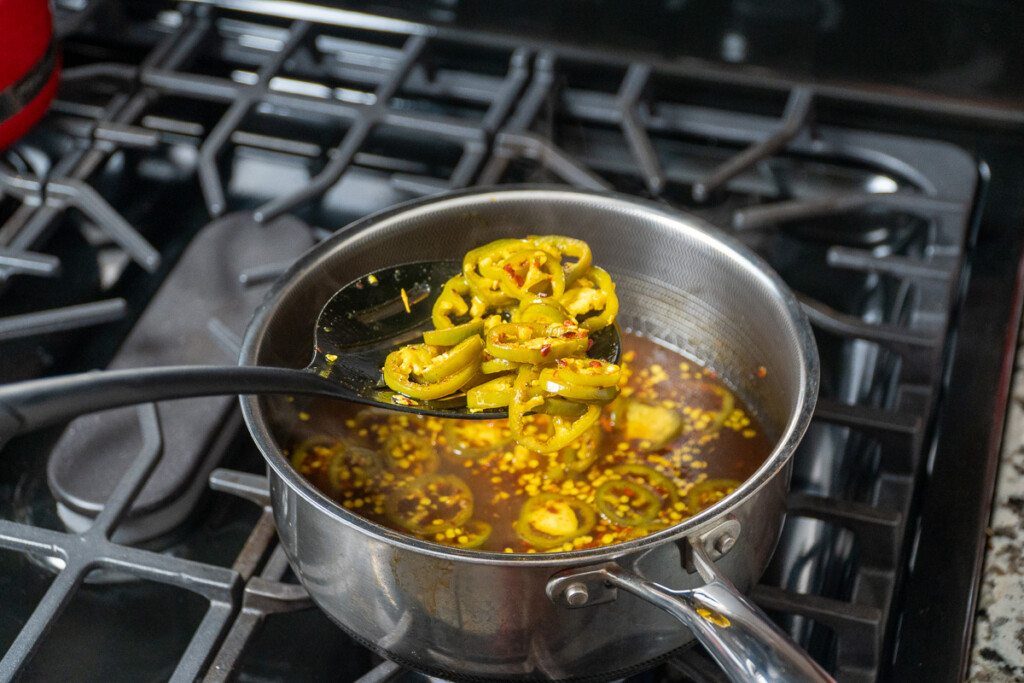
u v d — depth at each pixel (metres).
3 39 0.70
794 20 0.81
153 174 0.80
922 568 0.59
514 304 0.63
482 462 0.62
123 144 0.77
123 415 0.66
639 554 0.51
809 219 0.77
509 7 0.84
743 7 0.81
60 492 0.63
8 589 0.61
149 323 0.70
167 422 0.65
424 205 0.63
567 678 0.55
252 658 0.59
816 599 0.58
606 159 0.80
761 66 0.82
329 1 0.84
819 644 0.60
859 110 0.81
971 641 0.57
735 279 0.62
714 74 0.81
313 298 0.61
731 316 0.63
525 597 0.52
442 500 0.61
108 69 0.79
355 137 0.76
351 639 0.60
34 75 0.73
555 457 0.62
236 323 0.70
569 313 0.62
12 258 0.70
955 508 0.61
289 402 0.62
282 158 0.81
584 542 0.59
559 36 0.83
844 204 0.72
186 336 0.69
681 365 0.65
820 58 0.82
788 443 0.54
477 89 0.82
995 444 0.63
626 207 0.64
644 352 0.66
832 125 0.81
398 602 0.53
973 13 0.79
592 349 0.62
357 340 0.61
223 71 0.85
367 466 0.62
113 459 0.64
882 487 0.62
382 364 0.61
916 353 0.66
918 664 0.57
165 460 0.64
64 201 0.73
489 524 0.60
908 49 0.81
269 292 0.59
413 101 0.83
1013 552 0.59
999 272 0.72
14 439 0.66
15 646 0.56
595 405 0.60
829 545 0.63
